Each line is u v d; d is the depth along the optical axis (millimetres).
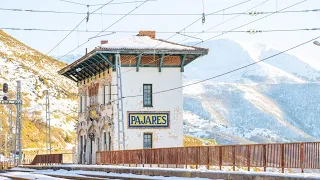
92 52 67062
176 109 68188
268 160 35531
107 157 62188
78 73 81188
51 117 159125
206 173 36812
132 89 67250
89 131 77062
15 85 180250
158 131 67688
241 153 38312
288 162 33750
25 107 163500
